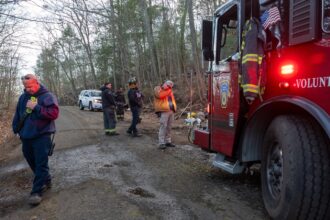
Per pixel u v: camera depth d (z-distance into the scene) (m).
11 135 13.82
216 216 4.35
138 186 5.77
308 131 3.62
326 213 3.47
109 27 26.33
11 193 5.73
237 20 4.93
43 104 5.20
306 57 3.56
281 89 3.94
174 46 30.61
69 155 8.69
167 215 4.46
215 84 5.64
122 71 31.50
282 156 3.80
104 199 5.16
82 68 50.94
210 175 6.25
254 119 4.54
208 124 5.92
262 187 4.35
